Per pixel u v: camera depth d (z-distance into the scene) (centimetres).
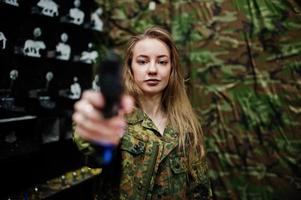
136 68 120
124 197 110
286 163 214
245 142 224
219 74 229
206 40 231
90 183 235
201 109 234
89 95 56
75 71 240
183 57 236
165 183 115
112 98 54
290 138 212
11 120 168
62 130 204
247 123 223
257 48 219
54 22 209
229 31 225
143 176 111
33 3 189
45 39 210
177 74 130
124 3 253
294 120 211
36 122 182
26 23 194
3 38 175
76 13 226
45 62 212
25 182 196
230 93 227
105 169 112
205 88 233
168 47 125
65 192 218
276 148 216
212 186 232
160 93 127
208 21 230
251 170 223
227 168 229
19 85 194
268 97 217
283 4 211
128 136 113
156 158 114
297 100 210
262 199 220
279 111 215
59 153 220
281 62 213
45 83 212
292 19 210
